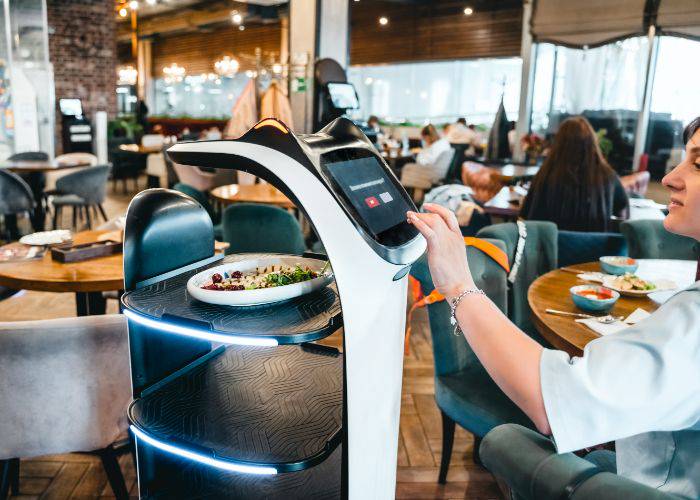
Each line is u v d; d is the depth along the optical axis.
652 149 7.20
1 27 7.61
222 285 1.28
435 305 2.02
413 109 13.79
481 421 1.87
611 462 1.39
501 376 0.91
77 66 10.90
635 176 5.35
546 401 0.85
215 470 1.43
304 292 1.25
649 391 0.81
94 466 2.33
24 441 1.72
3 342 1.60
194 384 1.42
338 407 1.31
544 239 2.75
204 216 1.54
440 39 11.88
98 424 1.77
